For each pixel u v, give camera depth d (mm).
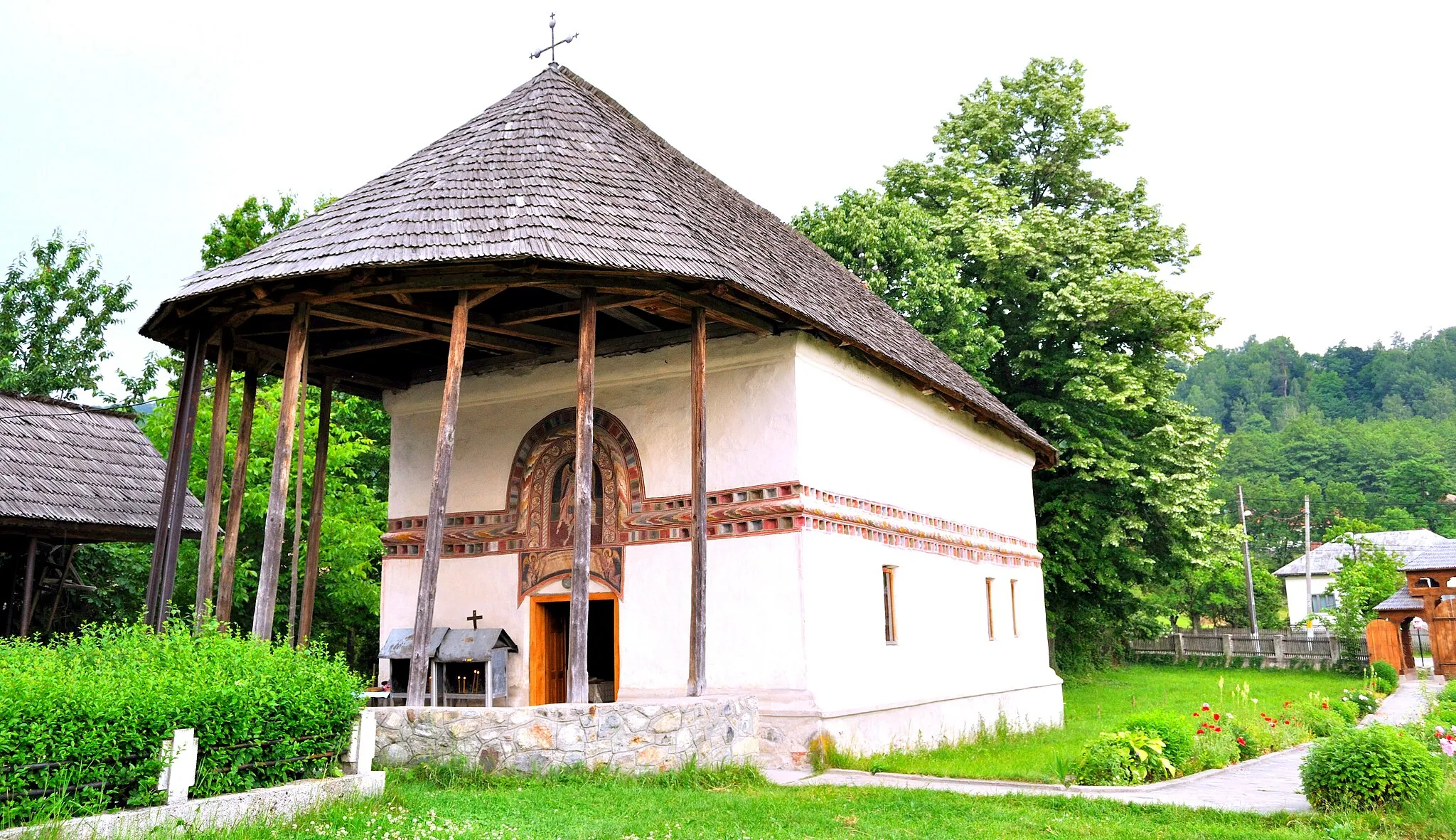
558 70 16578
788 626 13758
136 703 7340
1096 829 8945
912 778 12352
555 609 15852
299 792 8320
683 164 17938
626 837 8203
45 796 6781
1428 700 23172
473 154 13711
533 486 15891
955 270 29641
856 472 15836
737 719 12508
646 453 15164
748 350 14680
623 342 15352
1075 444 29031
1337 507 87750
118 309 33781
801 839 8500
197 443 22422
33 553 16828
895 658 16141
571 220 12148
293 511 22531
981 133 35094
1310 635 53500
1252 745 14844
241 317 12992
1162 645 43688
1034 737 18734
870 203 30469
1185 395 143875
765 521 14203
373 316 13094
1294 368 146250
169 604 12688
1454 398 131375
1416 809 9102
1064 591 31406
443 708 10828
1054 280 30766
